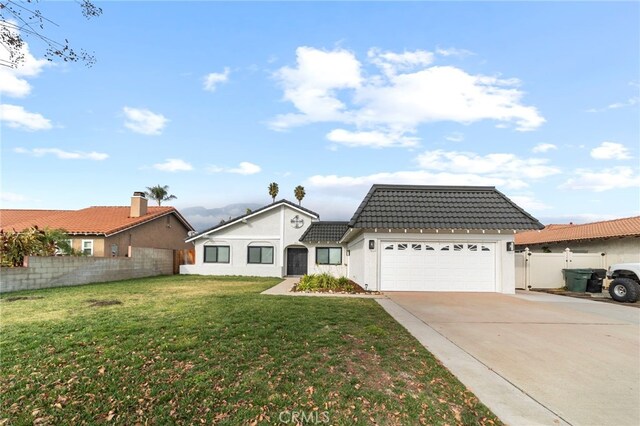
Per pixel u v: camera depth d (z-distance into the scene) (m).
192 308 9.76
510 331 7.86
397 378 5.00
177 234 32.50
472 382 4.91
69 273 16.64
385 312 9.77
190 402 4.30
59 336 6.78
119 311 9.30
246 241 26.11
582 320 9.12
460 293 14.32
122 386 4.72
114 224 24.86
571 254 17.34
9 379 4.91
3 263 14.92
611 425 3.82
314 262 25.05
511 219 14.73
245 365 5.38
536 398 4.44
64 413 4.10
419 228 14.38
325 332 7.27
